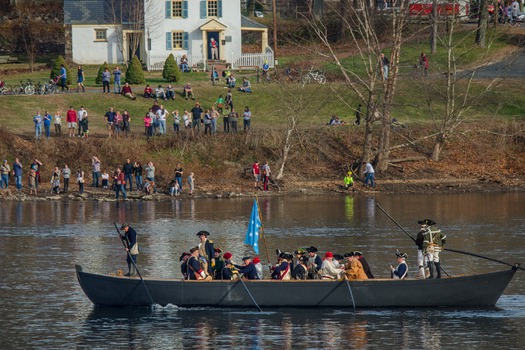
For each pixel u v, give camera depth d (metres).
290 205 190.38
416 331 93.44
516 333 92.62
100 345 89.00
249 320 97.44
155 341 90.38
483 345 88.88
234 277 102.88
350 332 93.12
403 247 138.75
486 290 102.62
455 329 94.12
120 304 102.44
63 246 140.88
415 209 182.50
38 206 187.88
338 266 103.31
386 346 88.69
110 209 183.62
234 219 169.12
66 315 99.69
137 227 158.88
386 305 101.62
